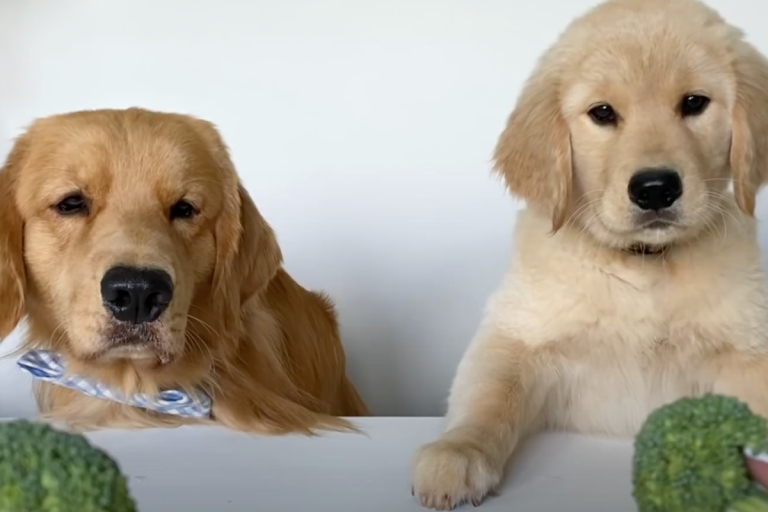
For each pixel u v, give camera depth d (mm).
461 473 962
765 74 1273
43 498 579
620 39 1239
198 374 1388
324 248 2248
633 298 1221
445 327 2246
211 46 2193
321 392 1786
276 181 2238
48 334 1352
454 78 2195
